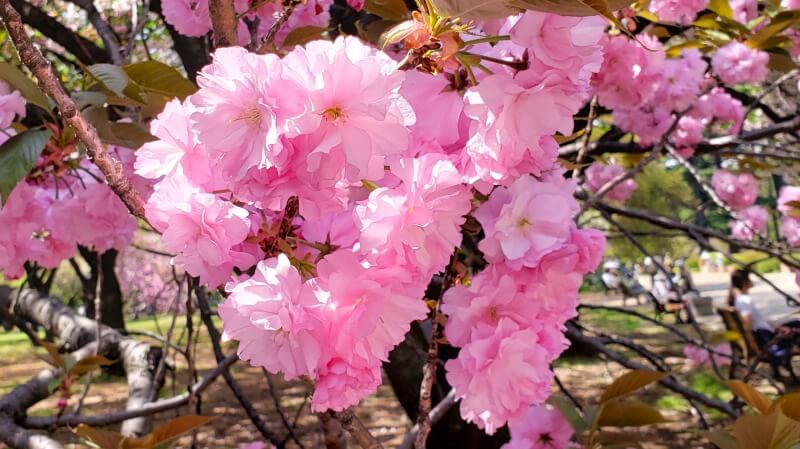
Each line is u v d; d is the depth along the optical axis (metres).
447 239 0.42
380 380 0.41
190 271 0.41
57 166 0.77
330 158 0.37
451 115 0.44
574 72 0.41
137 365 1.30
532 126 0.41
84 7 1.05
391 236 0.40
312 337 0.39
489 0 0.39
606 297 8.08
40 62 0.39
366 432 0.50
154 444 0.65
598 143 1.69
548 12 0.38
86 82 0.70
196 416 0.66
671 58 1.63
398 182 0.44
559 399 0.78
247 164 0.36
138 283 5.79
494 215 0.51
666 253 5.84
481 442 1.41
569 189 0.53
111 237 0.97
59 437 1.98
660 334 4.81
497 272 0.52
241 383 3.86
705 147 1.72
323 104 0.35
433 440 1.43
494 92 0.41
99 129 0.69
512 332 0.52
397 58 0.77
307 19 0.83
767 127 1.68
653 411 0.74
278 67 0.36
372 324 0.39
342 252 0.40
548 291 0.52
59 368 1.11
